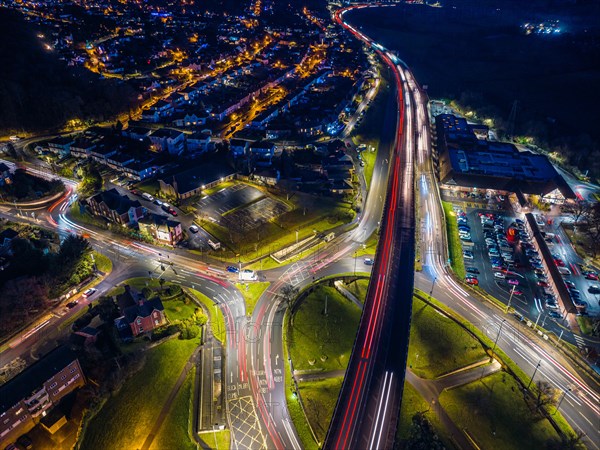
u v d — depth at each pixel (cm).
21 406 9519
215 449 9625
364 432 9450
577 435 10312
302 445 9762
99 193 17450
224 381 11181
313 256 16125
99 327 12125
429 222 18425
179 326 12419
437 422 10531
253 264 15488
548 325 13525
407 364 12106
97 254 15500
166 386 10906
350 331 13088
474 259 16462
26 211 17638
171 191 18875
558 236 17812
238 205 18725
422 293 14575
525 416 10781
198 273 14912
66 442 9688
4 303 12181
